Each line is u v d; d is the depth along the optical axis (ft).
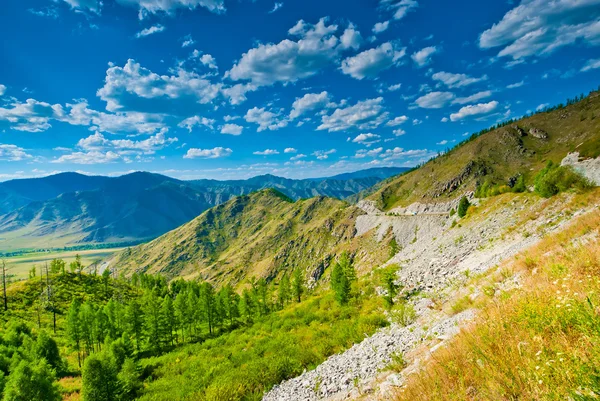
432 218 604.08
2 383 114.21
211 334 234.58
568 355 15.76
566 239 51.65
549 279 30.91
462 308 47.60
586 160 126.93
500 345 20.22
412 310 66.23
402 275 135.03
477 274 76.59
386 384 30.81
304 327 117.39
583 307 18.90
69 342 199.31
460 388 18.94
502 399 16.44
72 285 442.91
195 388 79.20
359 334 73.05
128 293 471.21
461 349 23.62
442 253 142.72
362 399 33.04
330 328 96.99
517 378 16.56
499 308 27.50
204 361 118.52
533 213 115.85
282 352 79.71
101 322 211.82
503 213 147.02
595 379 13.37
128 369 115.75
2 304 346.13
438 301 67.41
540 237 80.59
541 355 17.35
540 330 19.79
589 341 15.70
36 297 384.06
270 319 171.22
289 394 52.21
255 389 62.44
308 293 398.21
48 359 167.84
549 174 132.67
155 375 126.00
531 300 24.23
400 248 526.98
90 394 100.58
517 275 45.21
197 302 246.47
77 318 201.57
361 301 128.36
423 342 41.78
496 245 106.42
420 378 23.15
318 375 55.11
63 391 139.44
